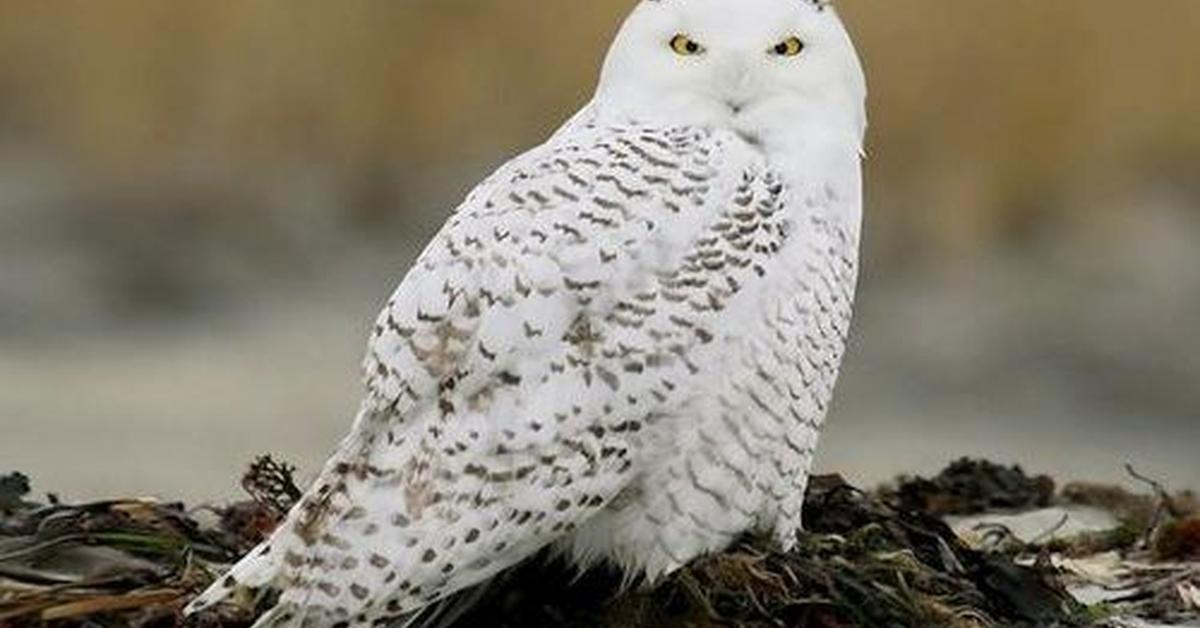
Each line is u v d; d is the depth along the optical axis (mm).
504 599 7930
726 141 8023
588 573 7891
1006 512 10664
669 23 8195
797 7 8219
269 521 8945
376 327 7762
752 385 7750
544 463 7496
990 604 8734
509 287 7598
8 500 9234
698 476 7719
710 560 7898
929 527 9062
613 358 7582
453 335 7574
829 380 8016
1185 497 10938
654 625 7922
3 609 7965
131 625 8016
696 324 7672
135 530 8883
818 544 8352
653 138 7977
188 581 8227
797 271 7875
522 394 7520
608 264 7648
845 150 8156
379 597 7406
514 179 7859
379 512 7449
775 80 8133
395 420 7582
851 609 8039
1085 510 10711
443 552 7430
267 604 7574
